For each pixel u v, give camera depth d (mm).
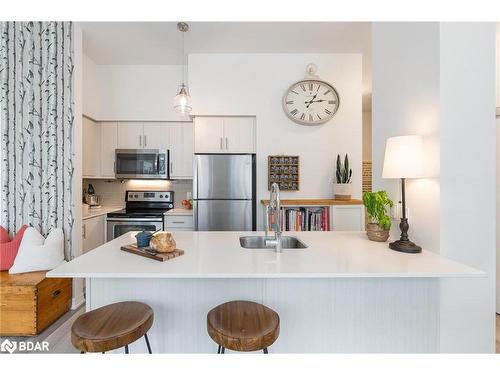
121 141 3607
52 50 2488
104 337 1127
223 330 1157
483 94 1556
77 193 2572
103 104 3537
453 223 1542
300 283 1525
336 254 1501
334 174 3291
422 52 1664
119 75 3557
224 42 3041
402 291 1531
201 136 3336
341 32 2844
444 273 1203
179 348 1534
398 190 1916
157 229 3416
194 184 3141
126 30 2783
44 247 2301
